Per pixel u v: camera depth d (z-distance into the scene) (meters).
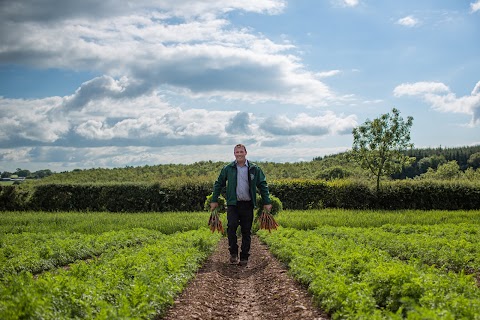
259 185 13.59
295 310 8.13
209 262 13.48
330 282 8.39
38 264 12.05
